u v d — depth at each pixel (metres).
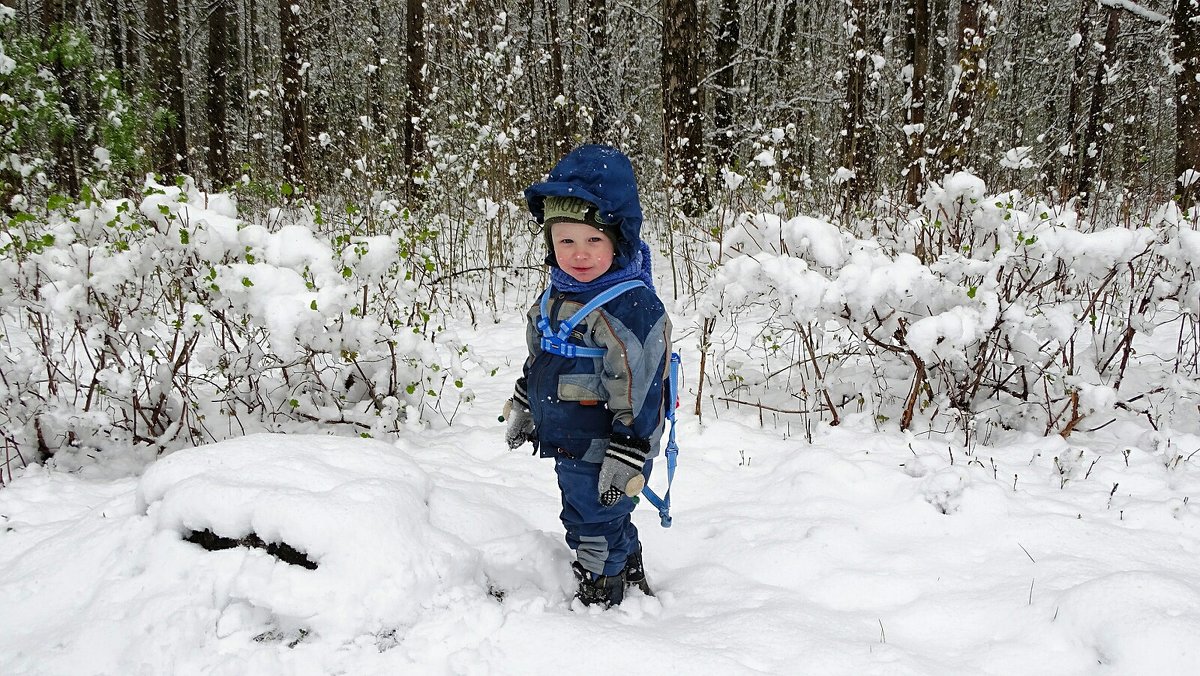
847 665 1.94
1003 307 3.57
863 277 3.41
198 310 3.36
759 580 2.45
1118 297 3.94
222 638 2.00
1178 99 9.29
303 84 11.99
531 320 2.25
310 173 10.27
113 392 3.52
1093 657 1.94
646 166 11.02
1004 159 4.93
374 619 2.05
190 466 2.47
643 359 1.94
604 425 2.06
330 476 2.43
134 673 1.94
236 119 16.88
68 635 2.04
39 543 2.52
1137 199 8.42
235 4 16.78
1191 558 2.47
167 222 3.36
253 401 3.79
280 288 3.39
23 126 6.97
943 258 3.68
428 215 8.05
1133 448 3.37
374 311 4.24
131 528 2.37
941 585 2.36
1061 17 18.31
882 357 4.39
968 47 7.01
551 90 11.89
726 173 5.54
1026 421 3.74
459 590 2.17
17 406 3.21
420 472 2.65
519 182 8.84
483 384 4.81
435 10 10.48
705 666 1.91
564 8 16.03
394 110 11.18
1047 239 3.64
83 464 3.38
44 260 3.35
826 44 15.37
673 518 2.91
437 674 1.94
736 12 12.76
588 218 1.91
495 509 2.68
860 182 8.40
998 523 2.70
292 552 2.16
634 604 2.27
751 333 5.55
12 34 7.22
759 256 3.83
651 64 16.73
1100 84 13.34
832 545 2.58
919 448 3.44
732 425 3.79
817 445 3.57
